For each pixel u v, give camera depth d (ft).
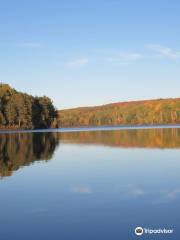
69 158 127.24
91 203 62.44
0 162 116.47
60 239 45.65
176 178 85.35
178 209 57.77
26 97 458.91
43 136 281.33
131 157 127.95
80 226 50.31
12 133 346.13
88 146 176.96
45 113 498.28
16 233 48.01
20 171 97.96
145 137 244.42
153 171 96.12
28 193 70.85
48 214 56.13
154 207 59.21
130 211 57.06
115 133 324.39
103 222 51.83
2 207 60.64
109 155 135.54
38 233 47.85
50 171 97.86
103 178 86.74
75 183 80.59
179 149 153.07
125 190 72.64
